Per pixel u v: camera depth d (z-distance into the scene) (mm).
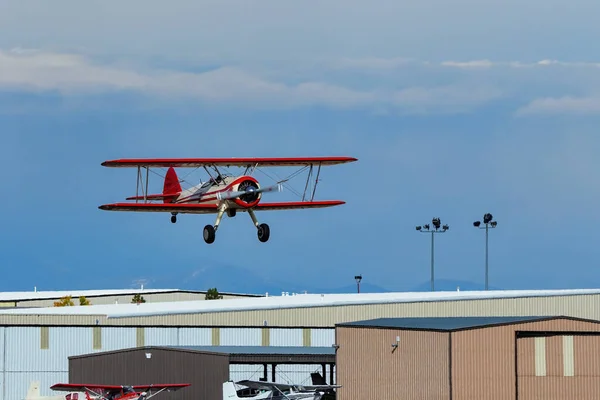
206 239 199250
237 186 199750
